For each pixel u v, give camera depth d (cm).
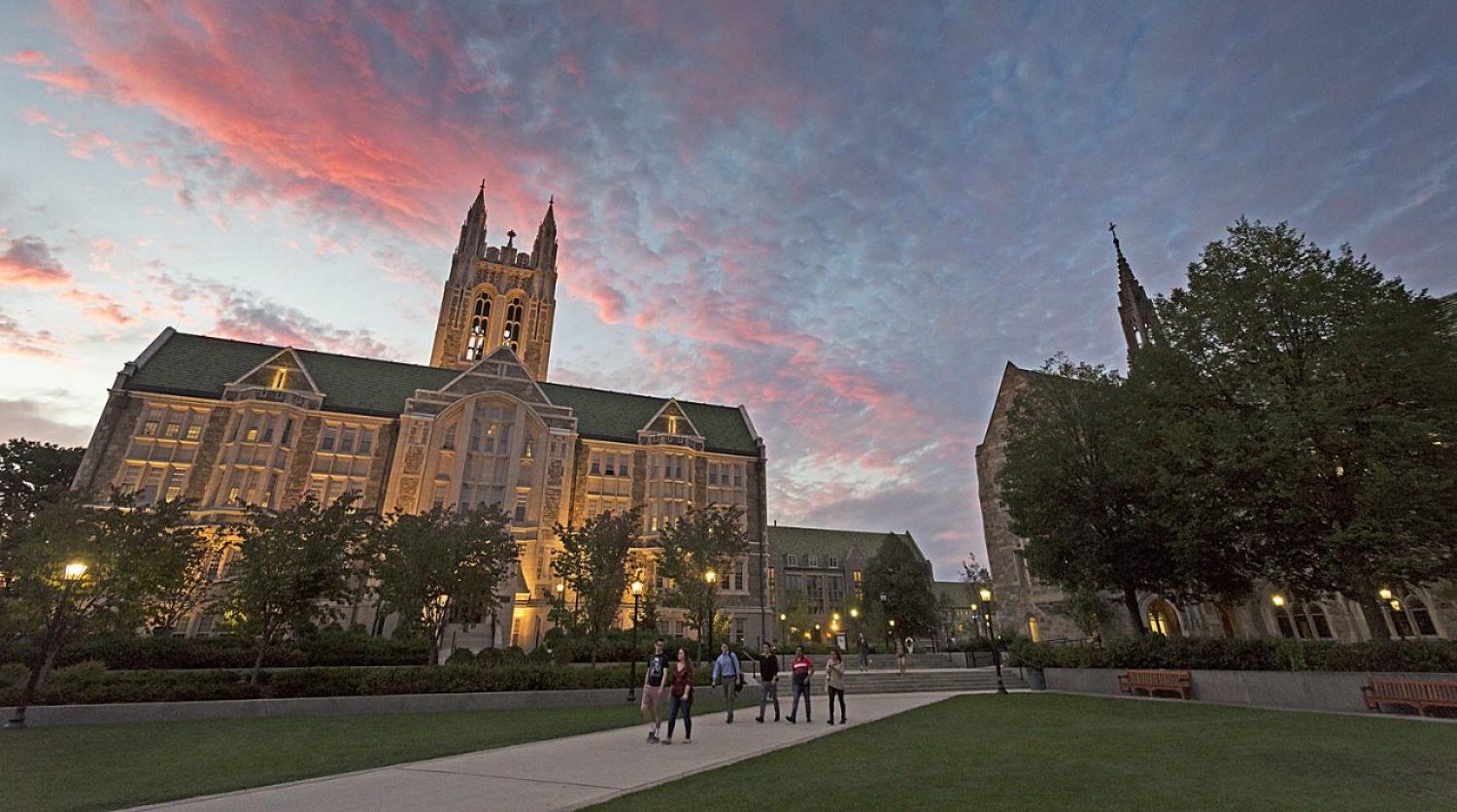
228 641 2852
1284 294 2284
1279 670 2095
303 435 4694
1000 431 5306
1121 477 2777
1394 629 3066
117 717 1814
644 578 4981
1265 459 2042
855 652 5716
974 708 2088
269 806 860
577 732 1590
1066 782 941
